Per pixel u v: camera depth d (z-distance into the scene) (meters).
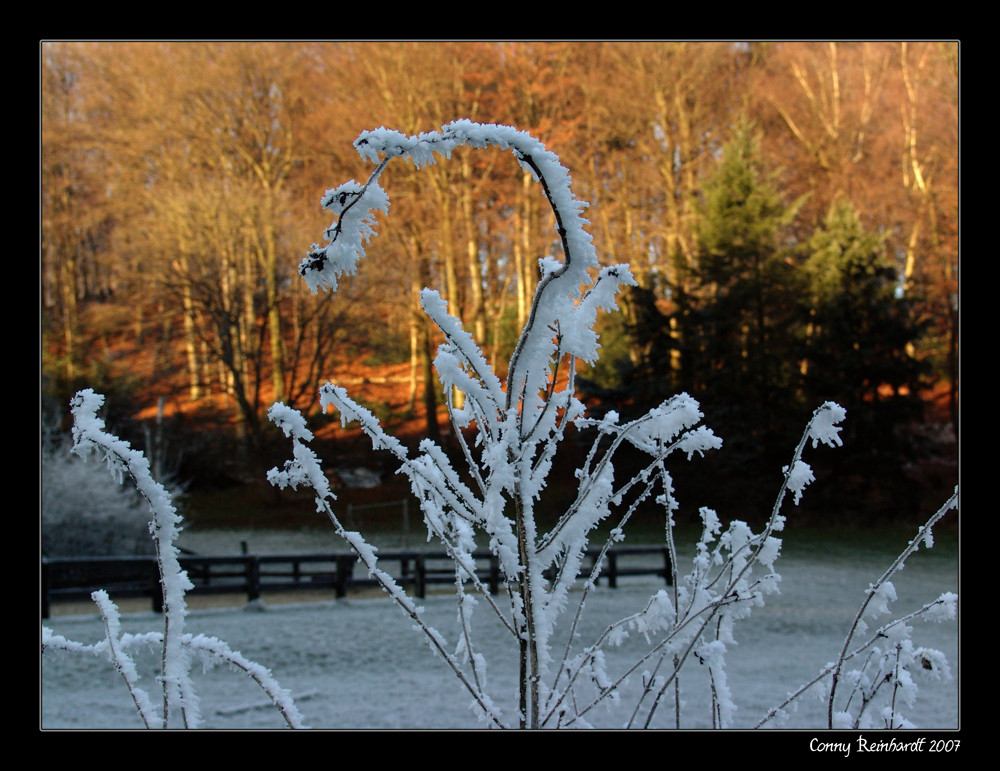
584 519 1.75
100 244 38.66
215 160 31.94
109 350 34.16
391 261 30.16
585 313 1.58
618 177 32.94
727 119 32.84
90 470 13.78
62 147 31.81
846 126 32.28
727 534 2.01
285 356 33.69
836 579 13.44
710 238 25.73
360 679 7.21
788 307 25.31
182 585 1.74
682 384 24.45
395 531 21.55
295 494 26.30
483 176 32.03
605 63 30.95
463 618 1.94
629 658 7.26
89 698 6.39
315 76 31.14
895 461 22.62
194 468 27.14
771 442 23.50
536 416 1.70
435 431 28.72
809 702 5.89
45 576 10.06
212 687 6.85
